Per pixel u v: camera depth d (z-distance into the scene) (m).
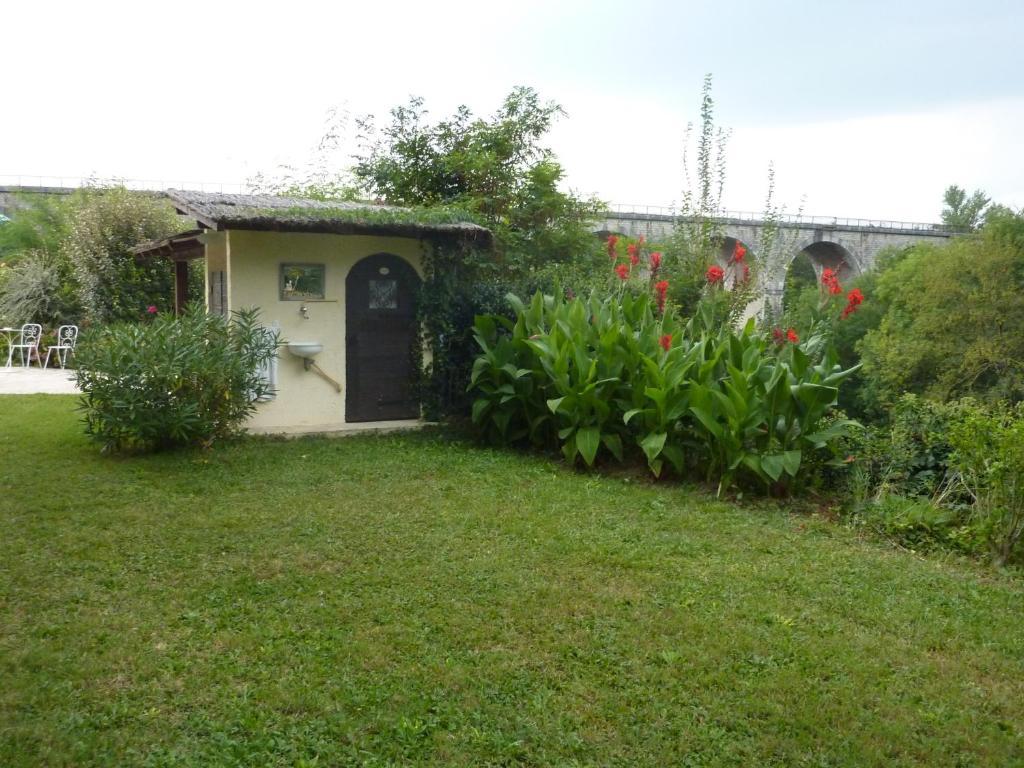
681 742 3.10
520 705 3.32
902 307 23.92
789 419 6.85
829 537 5.92
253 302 8.78
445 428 9.41
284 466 7.32
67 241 17.33
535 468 7.59
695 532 5.81
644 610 4.30
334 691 3.36
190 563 4.84
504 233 12.65
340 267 9.23
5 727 3.04
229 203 9.02
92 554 4.95
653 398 7.15
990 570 5.50
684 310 11.58
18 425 9.01
